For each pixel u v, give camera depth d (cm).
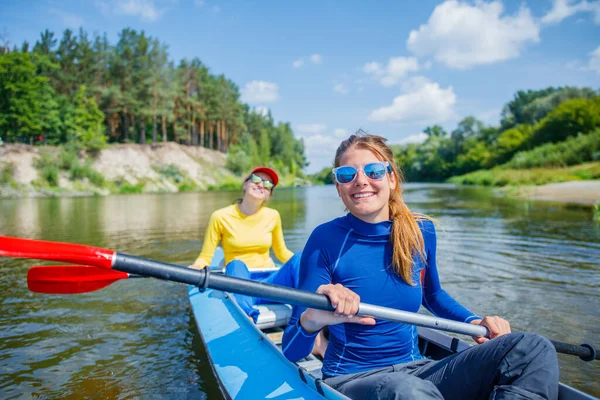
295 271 335
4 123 3684
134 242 791
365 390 153
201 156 4950
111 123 4822
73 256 145
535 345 146
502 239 732
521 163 3741
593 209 1178
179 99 5197
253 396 204
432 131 9525
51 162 3278
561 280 480
